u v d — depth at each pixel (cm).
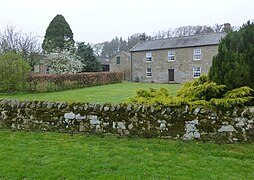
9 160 459
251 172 418
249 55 613
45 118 662
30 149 519
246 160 468
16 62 1814
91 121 630
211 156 484
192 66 3212
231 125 547
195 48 3175
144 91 730
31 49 3069
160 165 439
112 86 2505
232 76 599
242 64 604
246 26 655
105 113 623
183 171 415
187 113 570
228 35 666
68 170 416
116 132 609
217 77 627
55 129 652
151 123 589
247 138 539
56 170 416
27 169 420
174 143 546
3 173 405
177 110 577
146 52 3650
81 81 2333
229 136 545
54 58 3050
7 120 686
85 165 435
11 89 1834
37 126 664
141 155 485
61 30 4341
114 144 551
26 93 1853
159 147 527
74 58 3231
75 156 479
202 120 560
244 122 545
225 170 422
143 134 591
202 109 562
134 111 604
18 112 683
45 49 3647
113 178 387
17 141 577
